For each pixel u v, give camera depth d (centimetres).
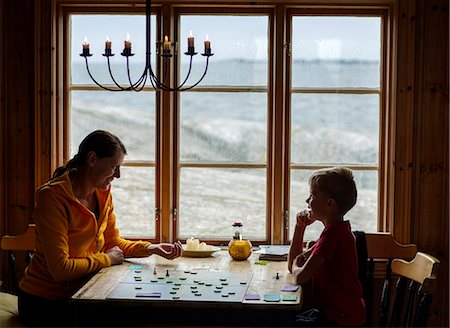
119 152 297
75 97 379
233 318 250
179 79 376
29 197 374
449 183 365
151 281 271
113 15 376
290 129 375
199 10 371
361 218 377
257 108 376
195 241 334
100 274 284
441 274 368
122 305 242
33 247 345
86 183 298
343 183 280
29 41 370
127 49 301
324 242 273
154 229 378
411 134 364
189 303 240
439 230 368
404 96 363
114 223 329
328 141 376
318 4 365
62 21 373
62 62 375
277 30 367
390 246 343
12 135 373
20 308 292
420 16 364
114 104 379
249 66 375
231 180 378
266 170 377
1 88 370
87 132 380
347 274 275
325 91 374
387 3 365
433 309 370
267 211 376
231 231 379
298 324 264
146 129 378
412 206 368
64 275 278
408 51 362
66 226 286
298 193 376
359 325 273
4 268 373
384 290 338
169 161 371
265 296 248
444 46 364
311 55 374
